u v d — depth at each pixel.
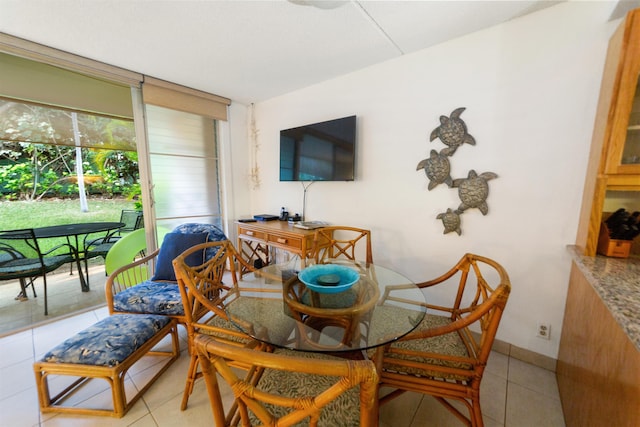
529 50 1.48
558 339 1.53
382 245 2.21
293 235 2.27
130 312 1.67
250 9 1.43
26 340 1.89
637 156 1.15
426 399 1.41
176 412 1.30
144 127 2.44
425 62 1.85
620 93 1.11
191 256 1.94
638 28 1.05
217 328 1.23
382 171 2.14
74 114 2.46
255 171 3.30
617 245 1.22
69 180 3.68
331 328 1.09
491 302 0.90
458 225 1.80
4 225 3.21
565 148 1.42
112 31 1.64
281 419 0.57
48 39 1.72
